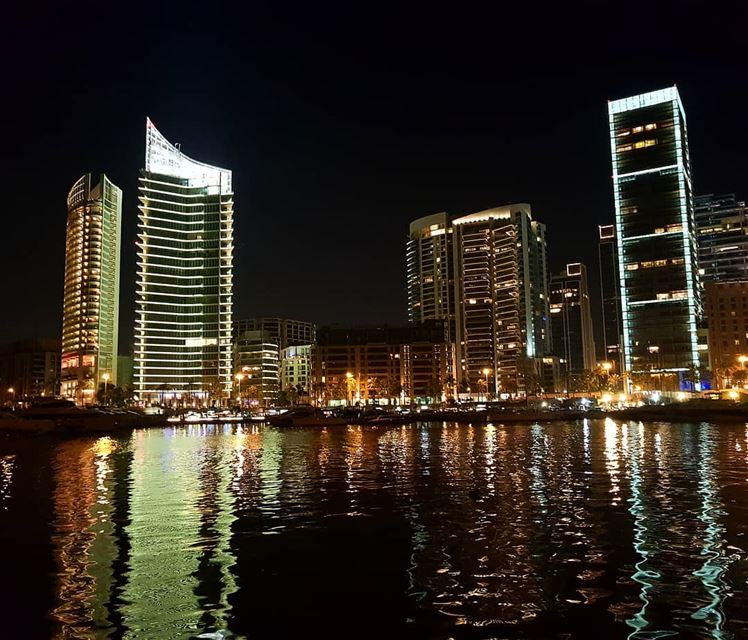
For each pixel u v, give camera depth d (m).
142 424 146.88
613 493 34.72
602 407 189.75
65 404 126.06
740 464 48.22
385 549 23.14
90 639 15.52
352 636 15.51
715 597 17.69
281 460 56.62
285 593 18.55
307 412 148.62
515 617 16.47
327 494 35.88
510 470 46.16
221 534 25.81
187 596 18.38
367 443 78.56
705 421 134.12
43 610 17.36
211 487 39.28
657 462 50.44
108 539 25.05
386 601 17.77
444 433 102.00
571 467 47.62
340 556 22.28
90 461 57.91
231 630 15.96
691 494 33.97
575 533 25.12
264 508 31.55
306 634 15.66
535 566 20.75
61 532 26.31
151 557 22.38
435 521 27.86
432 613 16.84
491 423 141.12
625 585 18.77
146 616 16.89
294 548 23.45
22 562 21.83
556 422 140.75
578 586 18.73
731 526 25.97
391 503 32.53
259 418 168.50
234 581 19.69
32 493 37.22
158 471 48.56
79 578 20.03
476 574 20.00
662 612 16.67
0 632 15.92
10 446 81.50
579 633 15.47
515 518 28.20
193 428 139.50
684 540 23.77
